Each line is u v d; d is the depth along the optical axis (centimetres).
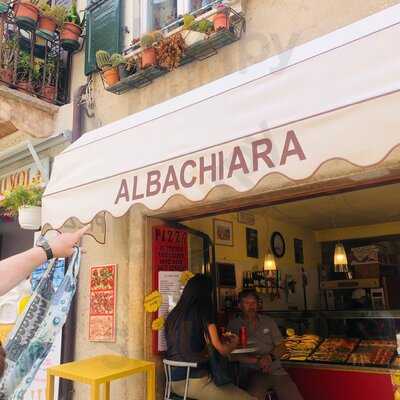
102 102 498
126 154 339
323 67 249
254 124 267
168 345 386
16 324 217
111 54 488
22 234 616
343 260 747
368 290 808
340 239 873
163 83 446
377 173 312
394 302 805
